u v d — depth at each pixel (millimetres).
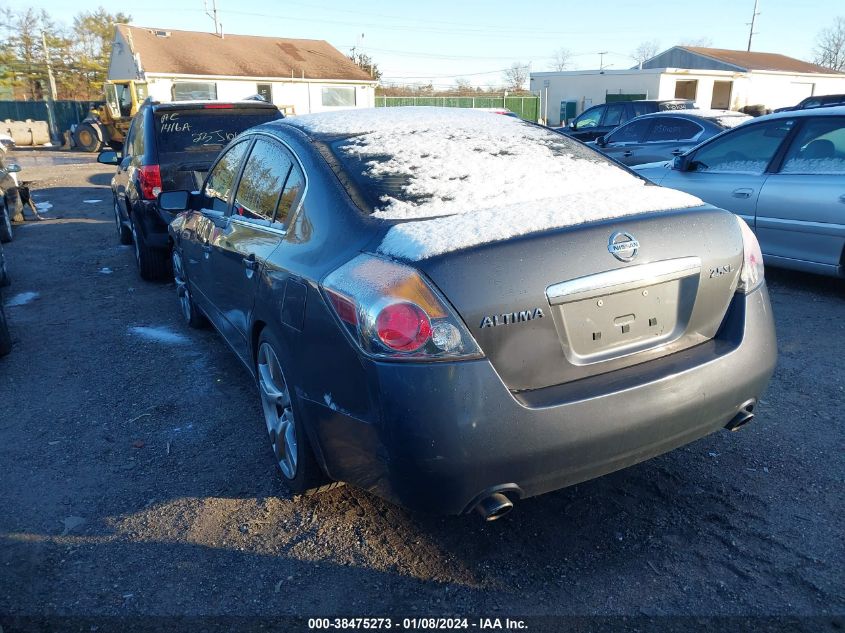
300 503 3127
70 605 2527
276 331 2916
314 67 38531
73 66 53438
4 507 3174
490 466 2287
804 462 3287
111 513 3107
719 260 2699
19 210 11141
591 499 3074
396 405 2246
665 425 2520
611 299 2500
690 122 11047
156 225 6762
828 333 4988
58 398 4383
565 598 2484
